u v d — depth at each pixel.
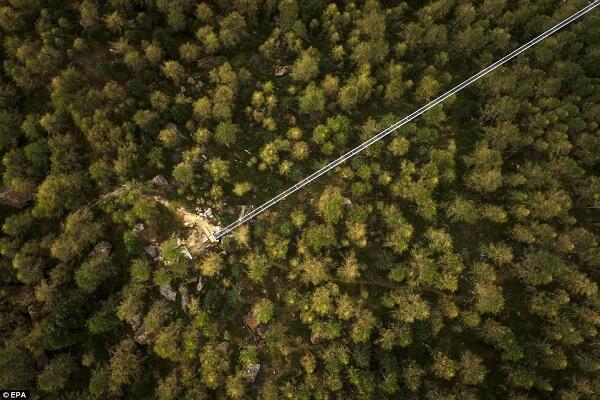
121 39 87.31
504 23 97.25
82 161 79.06
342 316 69.50
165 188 78.31
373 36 91.75
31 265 70.62
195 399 65.06
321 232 73.06
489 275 73.69
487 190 81.25
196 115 82.56
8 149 79.31
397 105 90.06
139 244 73.31
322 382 66.62
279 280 74.00
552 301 71.56
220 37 89.44
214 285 73.00
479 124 88.69
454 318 72.75
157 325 67.81
